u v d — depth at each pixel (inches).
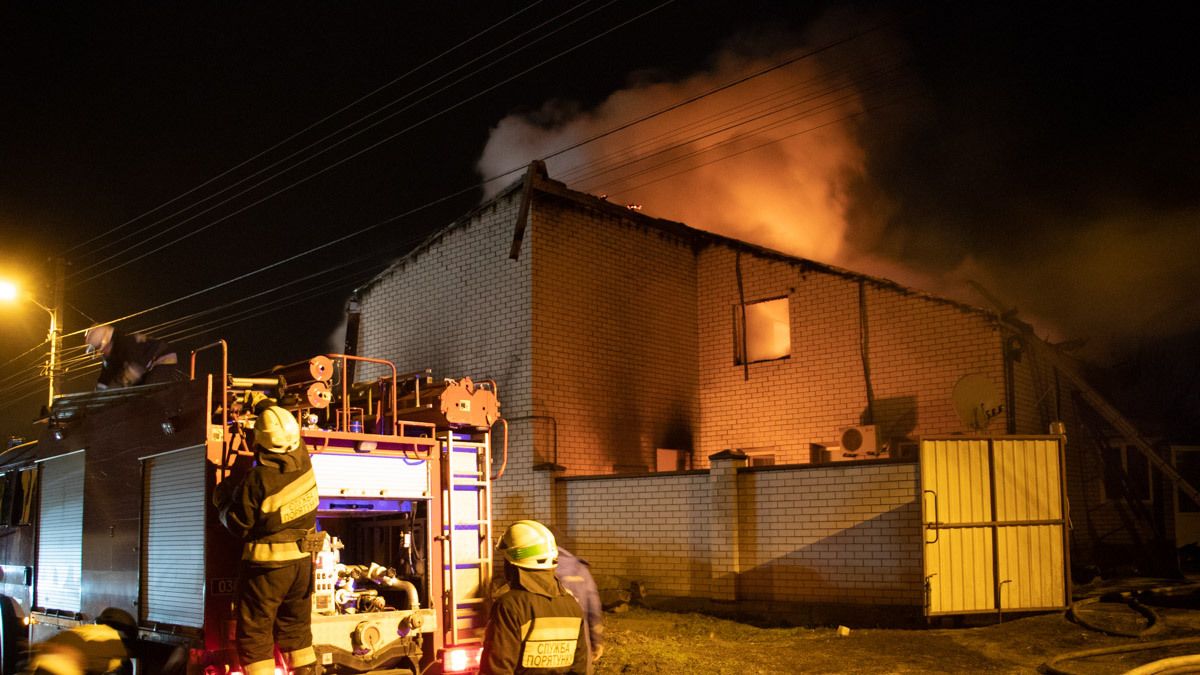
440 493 298.4
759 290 722.2
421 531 296.2
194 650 250.8
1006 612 444.8
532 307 624.4
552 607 174.2
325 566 275.6
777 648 403.5
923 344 644.7
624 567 566.3
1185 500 713.0
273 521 241.9
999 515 450.9
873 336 666.2
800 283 702.5
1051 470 460.4
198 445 261.6
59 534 346.0
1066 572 454.0
